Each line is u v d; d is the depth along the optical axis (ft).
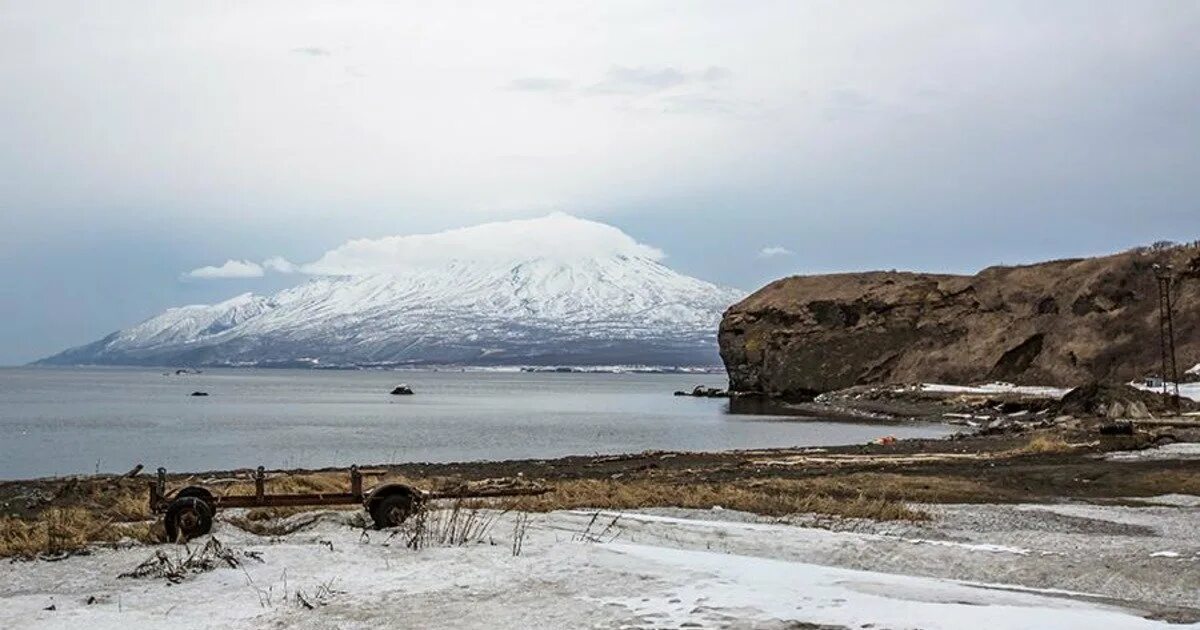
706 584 41.55
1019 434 197.06
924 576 50.19
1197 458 130.72
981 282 453.17
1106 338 371.76
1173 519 75.87
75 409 396.78
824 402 407.03
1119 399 226.17
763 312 501.15
